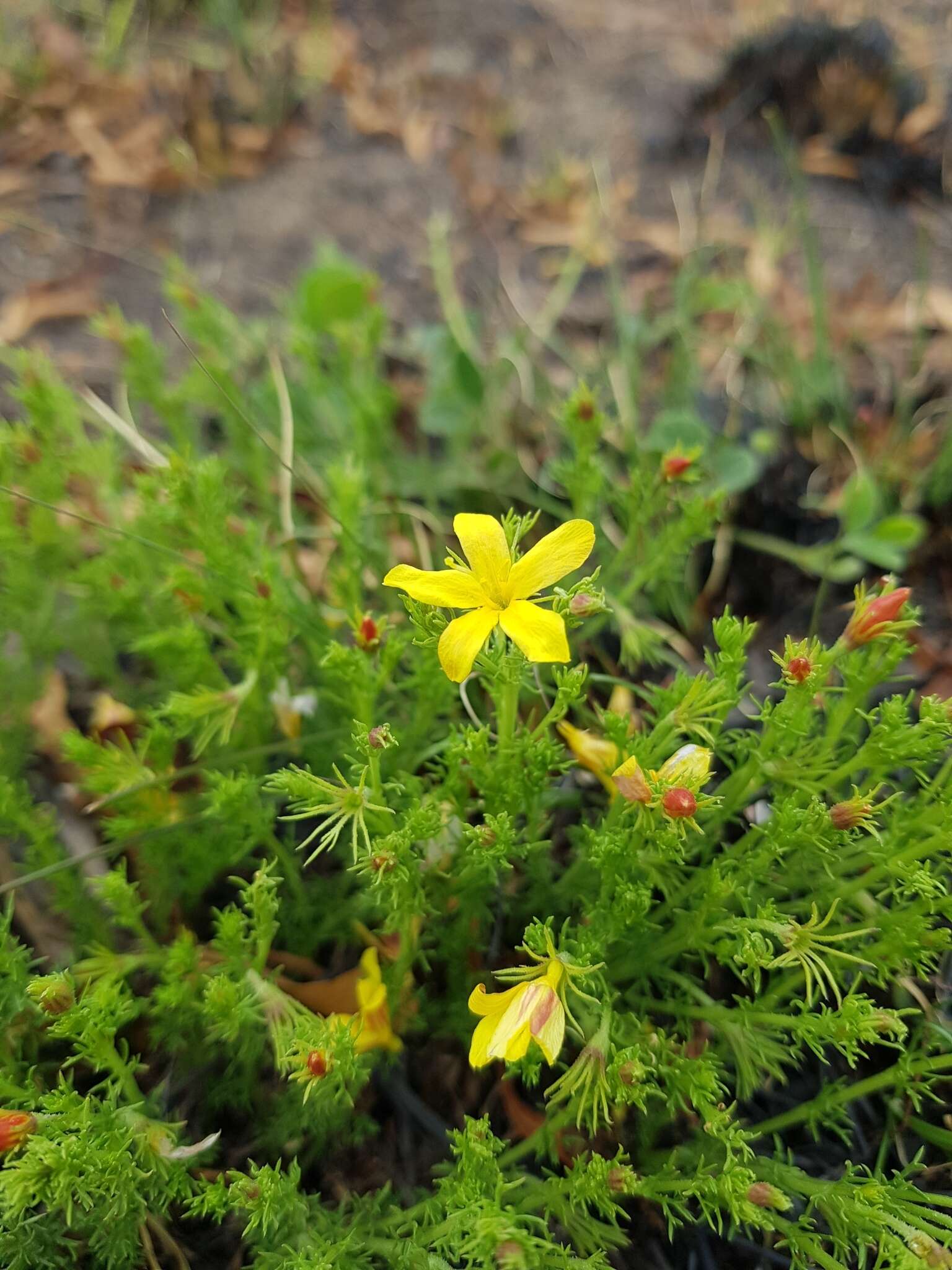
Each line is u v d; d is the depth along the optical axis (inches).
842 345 9.1
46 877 5.4
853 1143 5.1
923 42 12.4
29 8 12.9
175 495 5.3
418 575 3.8
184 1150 4.0
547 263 10.4
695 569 7.6
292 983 5.4
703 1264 4.8
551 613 3.6
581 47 13.3
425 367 9.2
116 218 10.7
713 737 4.4
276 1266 4.2
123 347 6.5
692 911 4.7
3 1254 4.1
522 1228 4.6
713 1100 4.2
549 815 5.9
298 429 7.9
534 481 7.9
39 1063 4.8
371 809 4.2
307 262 10.3
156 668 6.7
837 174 11.1
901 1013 4.2
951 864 4.5
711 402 8.4
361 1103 5.2
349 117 12.1
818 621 7.3
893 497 7.8
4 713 6.0
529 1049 4.2
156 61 12.4
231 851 5.3
